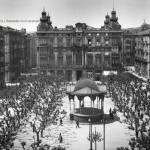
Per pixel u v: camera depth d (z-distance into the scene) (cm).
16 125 6138
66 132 5956
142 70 12725
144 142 4256
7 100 7969
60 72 12769
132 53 15625
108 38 12650
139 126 5684
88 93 6969
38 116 6856
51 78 11425
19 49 14088
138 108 6725
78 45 12619
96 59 12762
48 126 6381
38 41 12700
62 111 7181
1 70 11188
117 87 9531
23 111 6775
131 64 15650
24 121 6419
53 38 12669
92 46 12675
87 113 6862
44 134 5816
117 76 11325
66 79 12800
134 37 15538
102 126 6391
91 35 12656
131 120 6069
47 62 12775
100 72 12688
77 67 12675
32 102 7344
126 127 6256
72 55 12712
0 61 11112
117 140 5419
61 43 12675
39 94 8762
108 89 9912
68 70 12738
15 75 13000
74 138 5556
